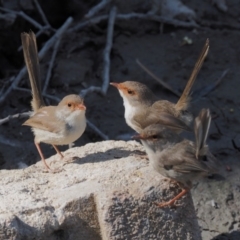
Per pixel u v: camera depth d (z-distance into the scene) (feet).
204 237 39.32
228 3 58.95
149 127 32.30
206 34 55.67
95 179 32.63
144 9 56.49
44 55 50.55
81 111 34.27
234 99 50.29
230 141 46.68
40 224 29.73
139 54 53.26
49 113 34.99
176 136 32.09
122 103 49.73
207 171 30.86
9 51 51.47
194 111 49.11
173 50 53.98
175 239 31.50
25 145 45.68
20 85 49.73
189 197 32.35
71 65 51.62
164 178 32.30
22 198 31.09
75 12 54.95
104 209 30.40
